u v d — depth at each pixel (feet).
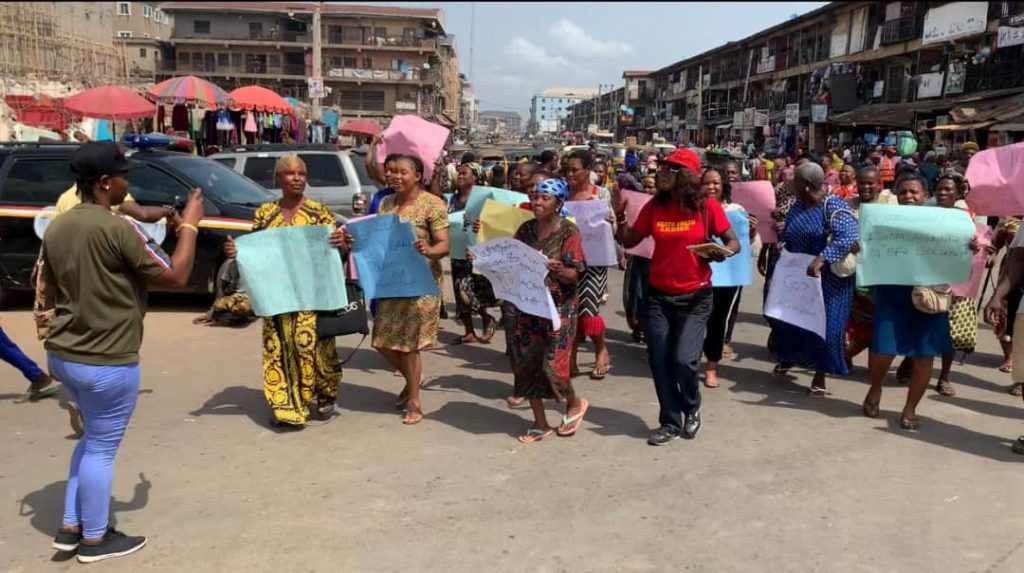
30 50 64.08
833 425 16.98
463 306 24.23
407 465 14.49
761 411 17.94
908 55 103.09
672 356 15.65
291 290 15.81
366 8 208.85
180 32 203.31
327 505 12.76
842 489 13.55
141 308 10.66
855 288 20.34
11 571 10.68
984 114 73.20
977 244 15.65
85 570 10.70
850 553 11.30
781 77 143.43
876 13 111.24
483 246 14.97
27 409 17.49
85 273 9.97
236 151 37.58
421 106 210.18
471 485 13.58
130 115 45.68
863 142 99.50
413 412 16.93
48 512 12.49
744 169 78.07
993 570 10.83
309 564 10.89
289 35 204.64
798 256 18.34
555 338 15.05
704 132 182.80
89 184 10.20
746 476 14.08
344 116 207.62
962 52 89.71
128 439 15.71
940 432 16.60
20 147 27.99
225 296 26.22
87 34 89.45
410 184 16.22
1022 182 18.93
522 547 11.41
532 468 14.39
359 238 16.11
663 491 13.41
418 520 12.24
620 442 15.81
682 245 15.14
